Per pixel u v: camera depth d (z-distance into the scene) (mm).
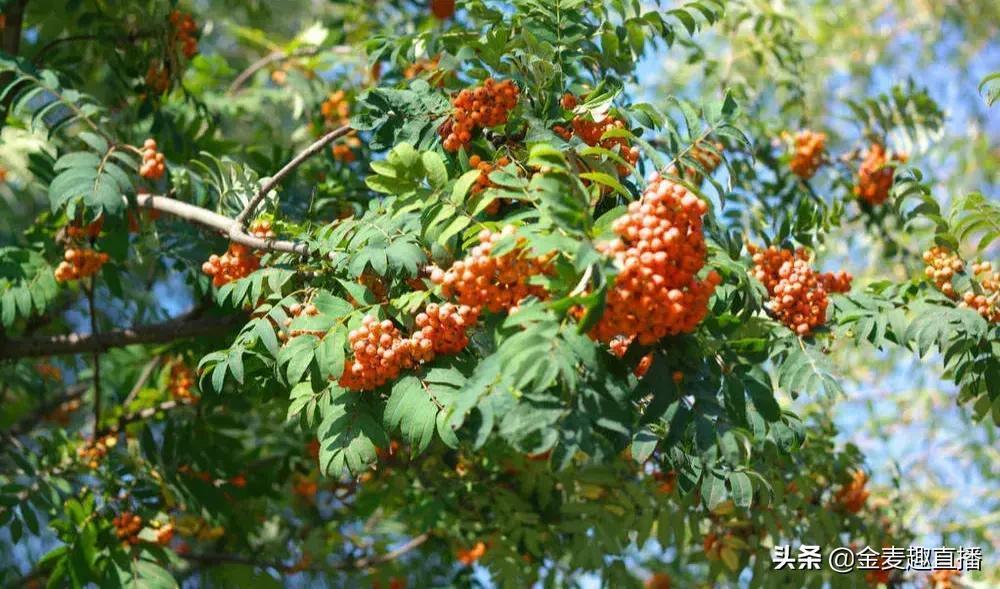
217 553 6469
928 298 4348
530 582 5984
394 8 7629
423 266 3646
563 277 3127
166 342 5547
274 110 8094
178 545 7398
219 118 6676
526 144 3875
